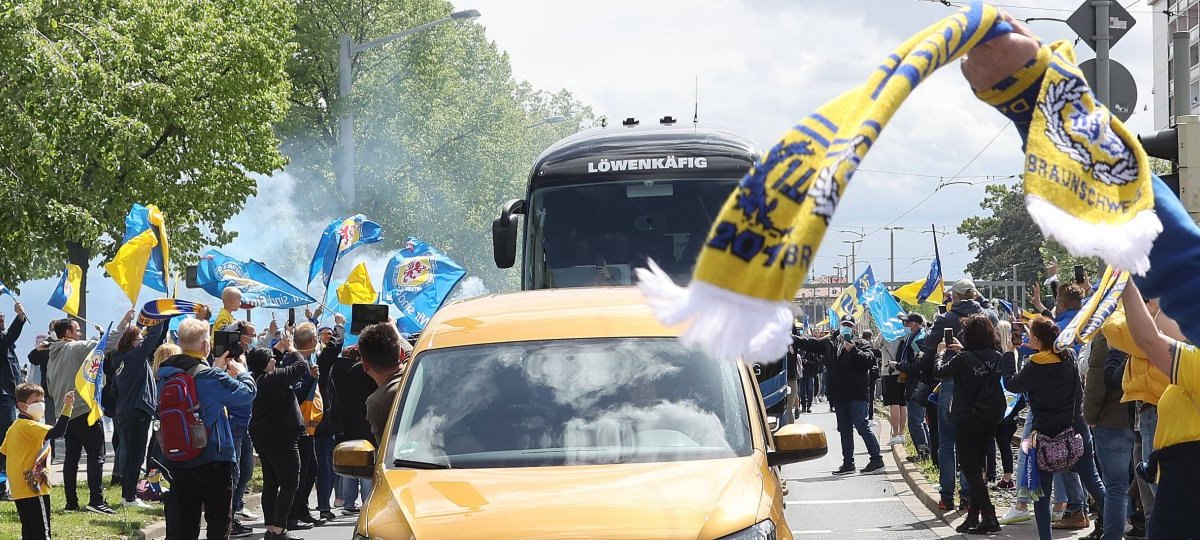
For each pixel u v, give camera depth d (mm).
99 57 27359
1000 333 11742
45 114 25922
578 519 5219
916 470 15906
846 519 12867
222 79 31094
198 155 30797
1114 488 8734
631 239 12945
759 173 1526
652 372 6504
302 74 45500
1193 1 60281
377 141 46844
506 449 6137
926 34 1775
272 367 11805
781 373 12430
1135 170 1912
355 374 12211
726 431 6188
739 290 1486
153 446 11523
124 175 29188
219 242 32750
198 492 9711
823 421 28703
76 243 27969
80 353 14344
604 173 13023
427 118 48000
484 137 51312
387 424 6500
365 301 16734
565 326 6895
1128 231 1835
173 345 11172
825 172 1520
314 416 13516
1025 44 1946
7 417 14953
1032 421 9633
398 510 5543
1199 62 58938
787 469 17828
